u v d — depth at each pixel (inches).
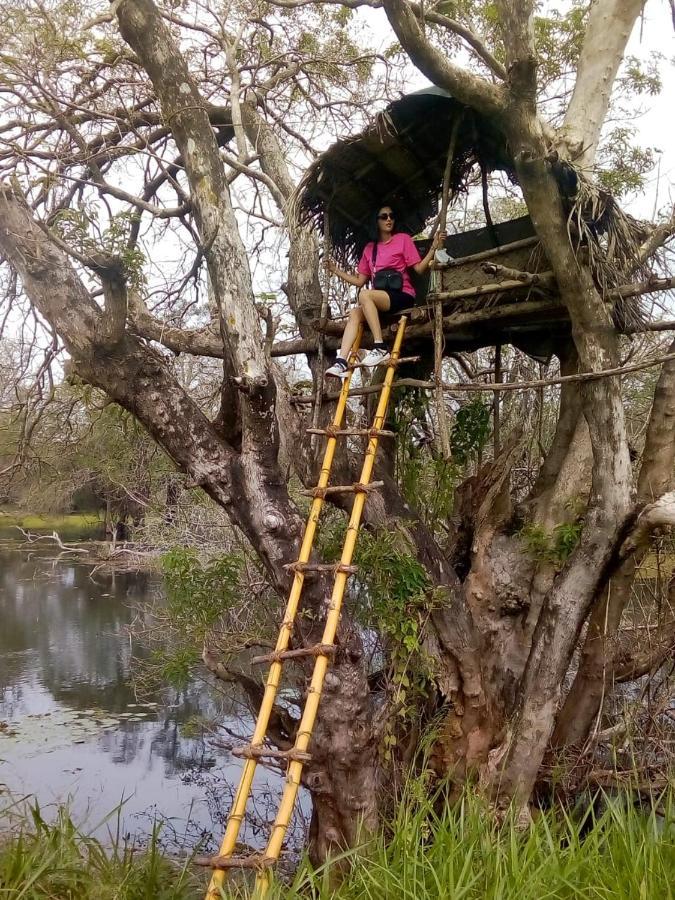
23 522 1128.8
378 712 217.5
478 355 438.0
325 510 293.6
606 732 225.3
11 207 208.7
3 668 474.0
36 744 356.2
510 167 217.8
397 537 222.8
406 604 214.7
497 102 171.3
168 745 358.9
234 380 195.2
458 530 260.8
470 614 235.3
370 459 193.8
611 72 220.2
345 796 203.0
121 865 186.5
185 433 206.4
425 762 218.7
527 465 323.6
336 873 193.5
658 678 255.4
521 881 137.4
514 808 195.0
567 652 203.6
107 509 796.6
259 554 209.5
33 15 206.8
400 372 259.4
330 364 252.5
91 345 203.3
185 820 282.2
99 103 251.3
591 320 188.5
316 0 221.6
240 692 357.7
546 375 313.9
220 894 136.8
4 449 381.7
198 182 200.8
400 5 156.7
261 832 276.5
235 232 202.2
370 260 231.1
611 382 191.3
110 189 228.4
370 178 224.8
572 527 215.2
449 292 201.8
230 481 206.5
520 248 202.4
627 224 184.9
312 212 229.6
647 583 254.7
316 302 256.4
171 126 203.9
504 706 231.3
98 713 399.9
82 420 480.1
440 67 165.5
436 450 292.4
